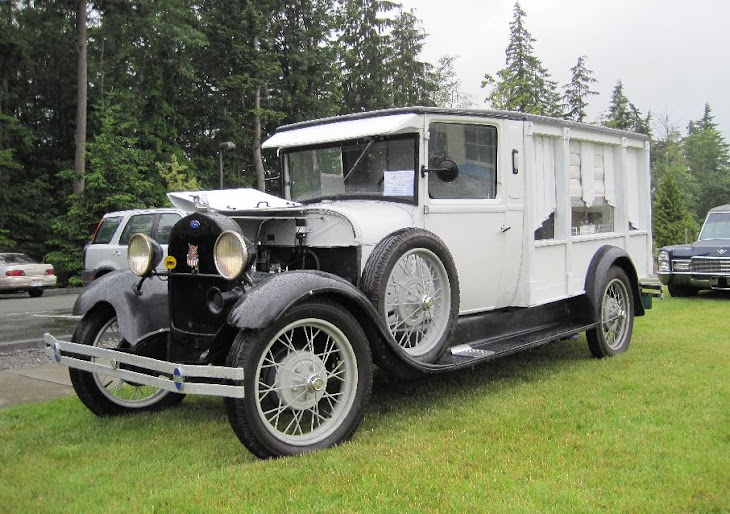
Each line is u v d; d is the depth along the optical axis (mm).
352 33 36500
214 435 4125
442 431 3986
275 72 29609
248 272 3848
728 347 6512
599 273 6008
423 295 4391
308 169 5332
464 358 4473
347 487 3148
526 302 5309
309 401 3725
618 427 3984
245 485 3182
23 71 27094
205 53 29828
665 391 4781
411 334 4418
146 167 22953
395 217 4543
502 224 5109
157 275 4324
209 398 5109
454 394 4902
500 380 5312
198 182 29062
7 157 23984
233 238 3678
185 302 4086
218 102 30484
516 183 5207
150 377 3570
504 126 5094
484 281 5027
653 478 3207
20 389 5527
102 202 20875
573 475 3250
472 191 4957
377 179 4836
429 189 4656
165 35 27422
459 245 4820
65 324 10305
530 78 37188
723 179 65875
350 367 3846
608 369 5594
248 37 29281
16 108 28844
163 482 3328
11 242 23609
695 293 11820
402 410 4516
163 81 29078
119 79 29453
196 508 2961
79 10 24000
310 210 4398
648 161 7156
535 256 5406
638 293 6637
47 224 25188
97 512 2980
